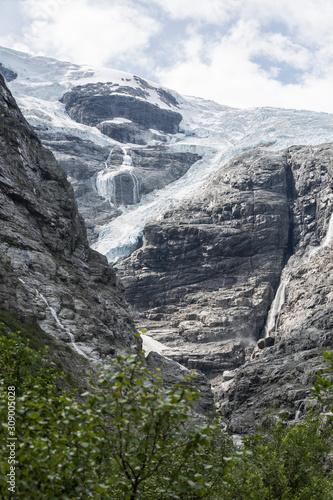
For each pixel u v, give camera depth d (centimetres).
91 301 8656
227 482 1614
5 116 9881
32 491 1020
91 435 1082
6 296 6425
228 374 15725
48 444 1064
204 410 9544
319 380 1407
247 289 19888
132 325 9762
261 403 10594
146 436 1144
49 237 8831
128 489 1162
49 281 7750
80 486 1124
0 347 2100
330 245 19475
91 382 1105
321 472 2506
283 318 17425
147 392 1101
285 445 2430
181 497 1345
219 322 18900
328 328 12381
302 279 18625
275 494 2367
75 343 6888
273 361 12219
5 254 7281
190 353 17762
